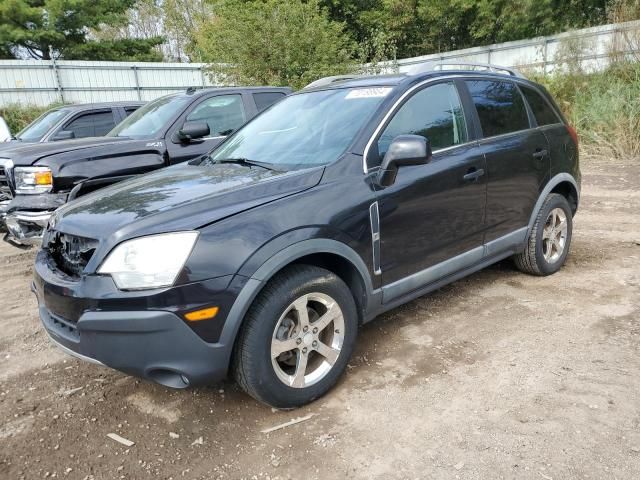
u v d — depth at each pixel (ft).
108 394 10.23
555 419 8.61
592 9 63.26
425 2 83.20
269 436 8.67
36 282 9.68
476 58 67.41
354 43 59.88
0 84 67.26
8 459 8.39
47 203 17.35
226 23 56.13
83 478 7.91
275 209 8.89
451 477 7.48
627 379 9.65
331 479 7.61
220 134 22.21
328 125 11.46
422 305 13.57
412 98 11.51
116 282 8.00
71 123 27.53
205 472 7.92
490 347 11.18
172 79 78.18
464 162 11.93
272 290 8.72
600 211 23.27
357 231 9.75
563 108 43.68
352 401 9.50
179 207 8.67
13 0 74.59
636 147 36.01
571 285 14.48
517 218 13.74
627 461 7.58
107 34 120.26
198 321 8.03
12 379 11.00
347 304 9.72
